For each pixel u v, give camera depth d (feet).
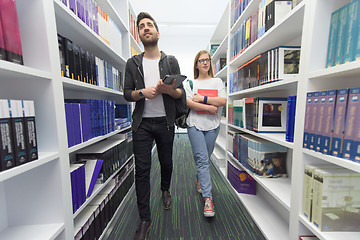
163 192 4.49
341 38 2.00
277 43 3.79
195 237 3.41
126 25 5.94
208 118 4.42
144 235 3.22
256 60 3.94
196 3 11.07
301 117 2.41
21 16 2.06
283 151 3.82
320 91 2.22
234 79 5.59
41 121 2.19
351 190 2.08
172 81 3.01
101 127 3.58
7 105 1.61
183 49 15.46
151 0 10.74
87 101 3.11
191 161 8.14
